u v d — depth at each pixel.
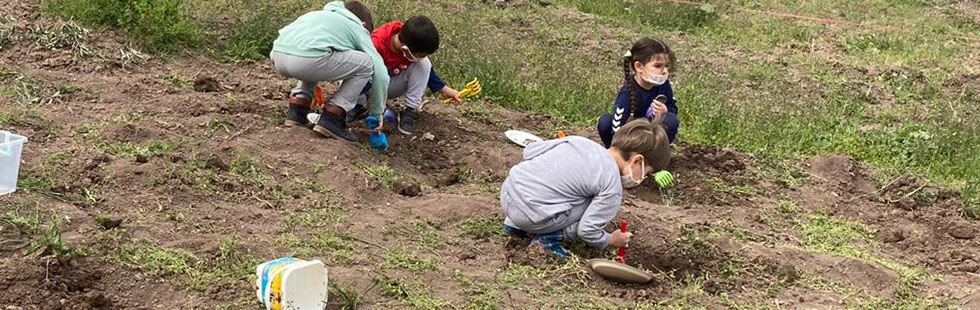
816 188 7.11
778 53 11.90
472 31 10.38
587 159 5.09
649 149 5.20
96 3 8.14
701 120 8.26
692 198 6.66
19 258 4.30
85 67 7.39
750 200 6.72
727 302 4.94
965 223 6.54
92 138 5.91
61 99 6.67
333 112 6.40
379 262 4.83
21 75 6.91
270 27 8.77
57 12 8.14
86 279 4.30
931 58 12.00
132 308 4.20
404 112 7.15
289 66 6.24
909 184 7.21
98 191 5.18
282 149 6.21
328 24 6.29
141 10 8.02
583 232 5.05
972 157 7.99
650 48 6.48
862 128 8.88
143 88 7.08
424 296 4.53
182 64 7.94
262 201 5.42
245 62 8.30
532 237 5.37
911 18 14.62
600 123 6.94
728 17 13.57
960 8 15.74
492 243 5.32
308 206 5.48
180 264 4.51
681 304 4.84
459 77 8.66
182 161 5.71
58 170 5.34
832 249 5.92
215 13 9.23
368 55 6.36
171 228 4.89
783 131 8.24
